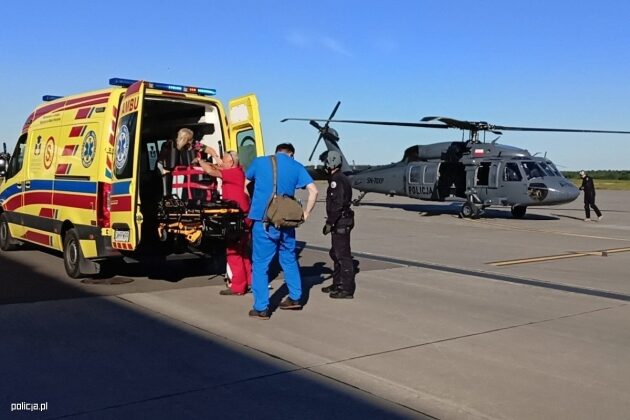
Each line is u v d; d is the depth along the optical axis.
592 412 4.21
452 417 4.09
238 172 7.78
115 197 7.69
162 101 8.27
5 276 8.77
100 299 7.41
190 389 4.51
